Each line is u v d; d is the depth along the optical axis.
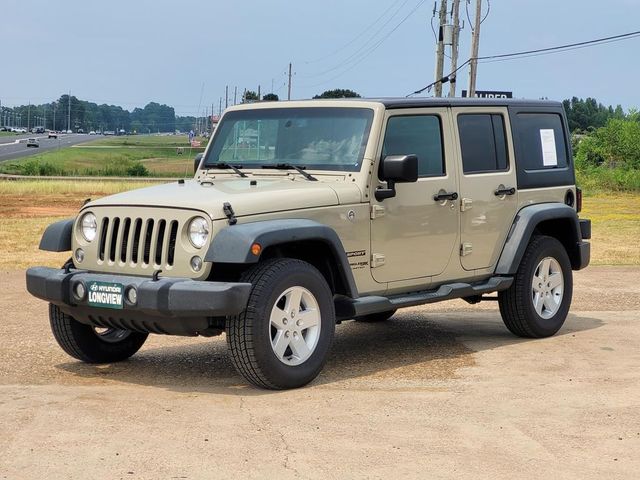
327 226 7.02
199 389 6.88
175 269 6.67
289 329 6.81
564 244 9.59
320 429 5.75
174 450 5.30
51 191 41.44
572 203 9.66
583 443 5.52
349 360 8.10
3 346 8.63
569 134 9.77
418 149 7.96
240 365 6.64
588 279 13.55
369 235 7.51
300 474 4.93
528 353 8.28
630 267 15.00
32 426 5.73
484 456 5.26
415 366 7.79
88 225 7.17
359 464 5.10
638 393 6.73
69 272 7.11
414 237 7.89
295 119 7.91
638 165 49.69
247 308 6.55
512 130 8.94
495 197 8.65
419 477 4.90
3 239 19.73
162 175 75.69
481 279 8.70
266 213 6.80
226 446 5.39
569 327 9.71
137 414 6.05
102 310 6.90
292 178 7.62
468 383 7.08
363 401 6.46
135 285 6.58
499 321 10.17
